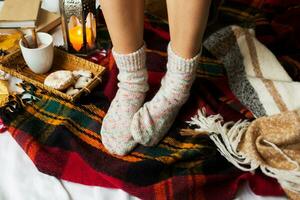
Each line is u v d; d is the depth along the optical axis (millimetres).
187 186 796
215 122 911
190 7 724
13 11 1068
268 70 1021
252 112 958
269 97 951
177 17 750
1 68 999
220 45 1114
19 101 951
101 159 853
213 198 803
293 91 952
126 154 865
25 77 978
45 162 834
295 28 1191
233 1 1318
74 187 821
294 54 1125
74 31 1067
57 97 971
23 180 822
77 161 851
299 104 928
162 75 1051
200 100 982
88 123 929
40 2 1132
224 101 999
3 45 1066
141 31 833
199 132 913
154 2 1227
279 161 833
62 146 874
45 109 946
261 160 823
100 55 1110
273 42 1147
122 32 801
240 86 1006
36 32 1023
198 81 1037
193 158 860
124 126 874
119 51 839
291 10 1255
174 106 885
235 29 1117
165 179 820
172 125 937
